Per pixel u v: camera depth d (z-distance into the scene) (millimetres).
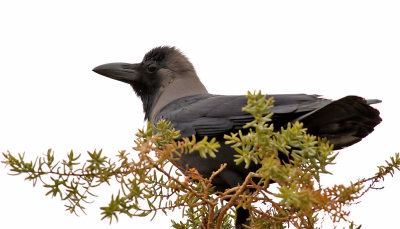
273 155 6035
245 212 9609
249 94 6043
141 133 7340
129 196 6461
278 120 9414
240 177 10125
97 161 6508
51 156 6523
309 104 9250
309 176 6227
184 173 7477
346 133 9258
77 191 6637
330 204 6551
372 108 8578
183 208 7508
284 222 7758
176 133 7398
